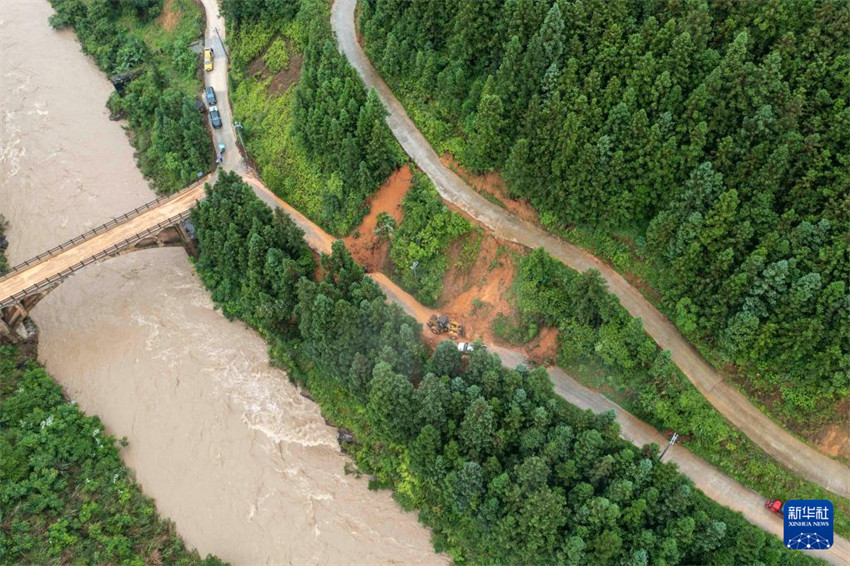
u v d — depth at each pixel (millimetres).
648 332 79250
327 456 86250
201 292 101688
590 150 75625
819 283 65438
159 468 86500
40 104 128375
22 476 81625
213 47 127250
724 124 73125
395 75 99688
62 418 89000
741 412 74562
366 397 80750
